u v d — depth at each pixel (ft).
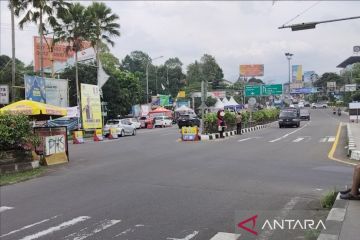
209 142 88.63
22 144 53.16
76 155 69.41
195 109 325.83
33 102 60.90
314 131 121.80
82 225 25.88
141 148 78.64
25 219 27.89
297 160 54.60
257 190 34.73
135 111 222.69
